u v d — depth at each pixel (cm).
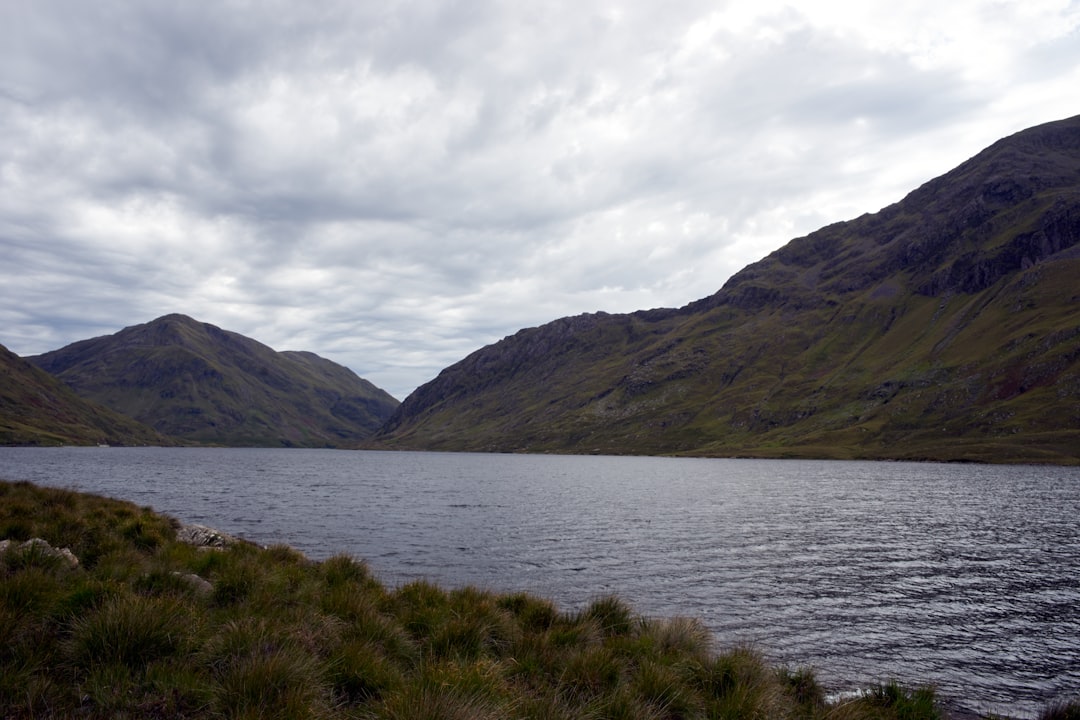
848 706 1077
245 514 5125
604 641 1285
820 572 3098
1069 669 1775
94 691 732
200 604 1132
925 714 1130
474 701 784
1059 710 1303
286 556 1909
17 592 930
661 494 7975
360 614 1202
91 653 814
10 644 801
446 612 1319
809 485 9712
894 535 4369
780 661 1794
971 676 1711
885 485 9662
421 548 3569
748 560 3394
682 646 1308
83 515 1894
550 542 3903
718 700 1019
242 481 9644
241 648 868
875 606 2459
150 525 1981
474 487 9325
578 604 2338
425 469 16362
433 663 959
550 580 2784
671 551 3641
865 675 1703
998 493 8069
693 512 5806
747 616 2286
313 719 720
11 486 2117
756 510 6000
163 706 723
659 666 1104
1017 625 2216
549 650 1189
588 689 1000
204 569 1517
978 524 5000
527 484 10156
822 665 1775
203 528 2358
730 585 2783
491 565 3106
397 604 1373
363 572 1705
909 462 18925
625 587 2683
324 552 3316
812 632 2106
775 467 17125
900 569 3197
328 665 882
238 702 728
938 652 1914
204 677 803
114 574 1211
